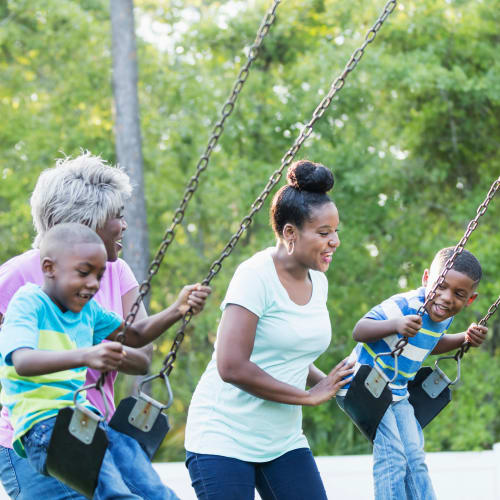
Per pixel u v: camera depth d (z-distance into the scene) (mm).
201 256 28688
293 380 5555
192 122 24984
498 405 23234
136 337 5590
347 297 23500
